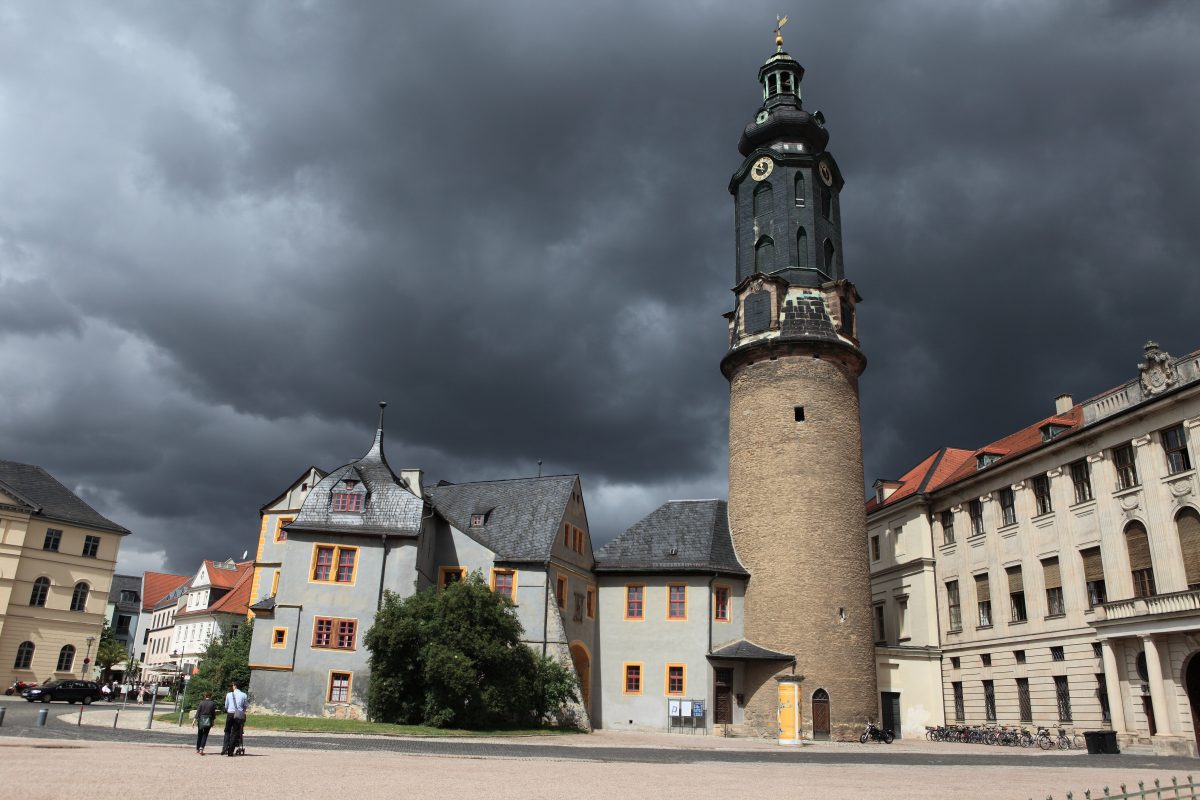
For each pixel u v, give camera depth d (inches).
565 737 1344.7
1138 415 1453.0
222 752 788.0
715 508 1867.6
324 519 1555.1
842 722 1609.3
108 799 472.1
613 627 1764.3
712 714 1649.9
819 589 1674.5
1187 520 1363.2
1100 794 669.9
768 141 2068.2
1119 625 1414.9
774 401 1806.1
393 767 724.7
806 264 1918.1
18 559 2284.7
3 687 2208.4
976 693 1824.6
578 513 1784.0
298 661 1466.5
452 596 1385.3
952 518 1974.7
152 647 3900.1
